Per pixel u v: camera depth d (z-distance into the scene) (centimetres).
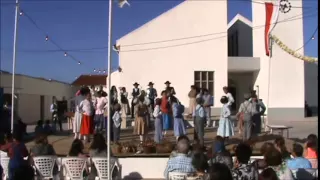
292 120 2288
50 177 912
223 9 2288
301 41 2305
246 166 580
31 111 3806
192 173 743
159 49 2242
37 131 1580
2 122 1608
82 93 1319
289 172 611
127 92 2127
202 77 2281
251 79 2642
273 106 2303
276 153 621
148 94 1789
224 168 433
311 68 2814
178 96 2247
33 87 3822
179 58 2255
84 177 905
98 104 1400
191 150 824
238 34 2770
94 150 923
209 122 1833
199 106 1270
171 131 1694
